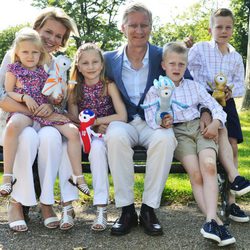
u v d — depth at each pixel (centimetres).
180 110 362
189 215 381
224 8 414
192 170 337
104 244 316
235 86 413
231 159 355
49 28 382
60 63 354
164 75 377
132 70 378
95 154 332
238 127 409
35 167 354
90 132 343
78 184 335
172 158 333
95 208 404
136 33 363
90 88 367
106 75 374
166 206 407
